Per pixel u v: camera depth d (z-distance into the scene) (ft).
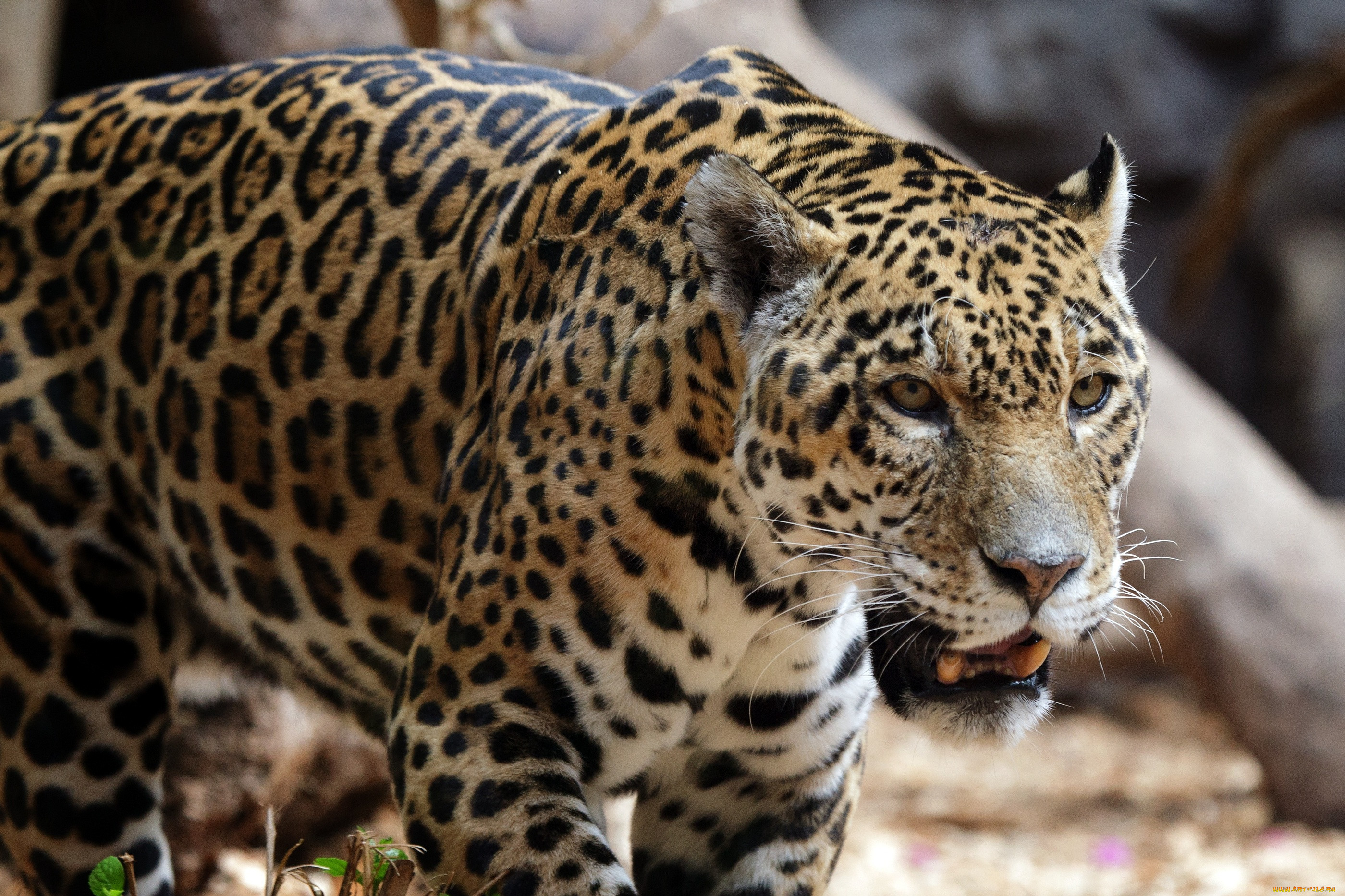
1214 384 87.15
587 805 19.44
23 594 23.58
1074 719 58.23
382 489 21.84
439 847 18.67
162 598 24.54
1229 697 47.03
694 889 21.90
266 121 23.43
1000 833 42.96
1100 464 17.87
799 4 90.17
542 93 22.93
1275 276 85.51
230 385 22.59
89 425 23.63
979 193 18.58
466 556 19.49
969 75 86.99
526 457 19.22
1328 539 48.83
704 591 19.04
